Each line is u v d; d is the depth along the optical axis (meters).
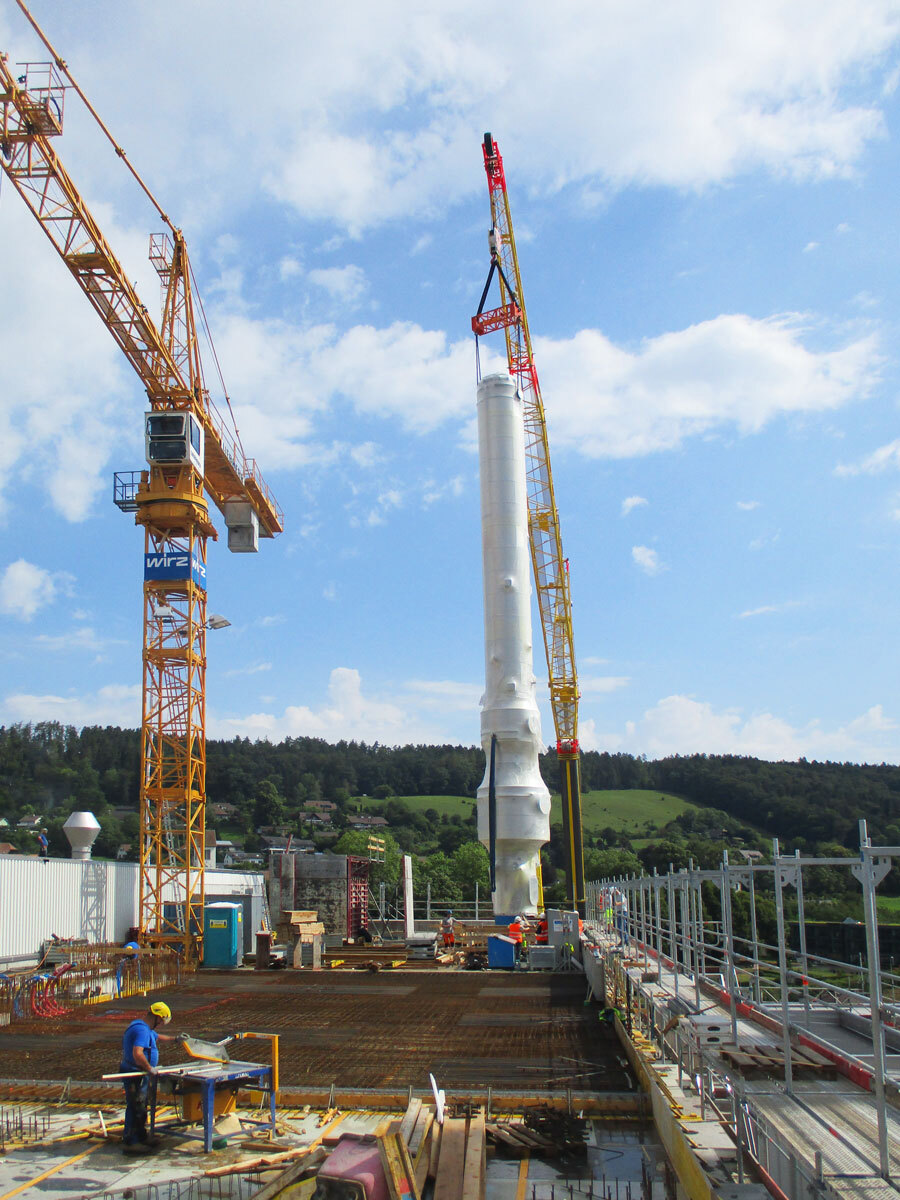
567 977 32.25
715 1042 14.58
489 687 49.41
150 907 43.16
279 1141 13.41
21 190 38.72
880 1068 8.76
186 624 45.47
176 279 49.19
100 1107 15.24
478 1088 15.63
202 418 48.88
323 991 28.69
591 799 191.75
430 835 187.25
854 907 50.62
